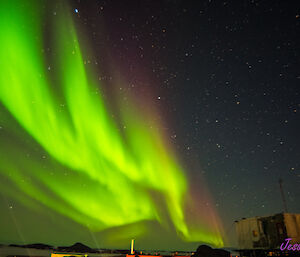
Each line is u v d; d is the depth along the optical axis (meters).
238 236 22.08
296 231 18.36
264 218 20.12
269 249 19.03
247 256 20.64
